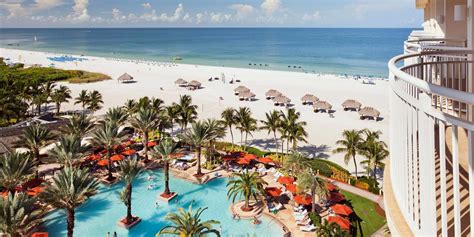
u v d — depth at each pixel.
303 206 28.12
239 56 157.50
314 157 38.81
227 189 32.75
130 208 26.98
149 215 28.48
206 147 37.78
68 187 22.42
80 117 39.38
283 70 110.50
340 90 72.75
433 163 5.62
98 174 35.16
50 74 91.12
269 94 65.62
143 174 35.97
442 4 19.34
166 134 45.50
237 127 41.38
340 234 22.05
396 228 6.95
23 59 136.88
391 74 7.96
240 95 65.38
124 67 113.31
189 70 105.81
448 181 8.38
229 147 42.03
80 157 31.70
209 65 124.94
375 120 51.38
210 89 76.69
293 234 25.08
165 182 31.17
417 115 6.23
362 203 28.67
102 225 27.00
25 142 33.56
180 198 31.20
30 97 58.47
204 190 32.62
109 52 185.00
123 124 44.81
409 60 14.58
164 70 106.19
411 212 6.70
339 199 27.77
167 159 30.92
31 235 23.31
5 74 86.94
